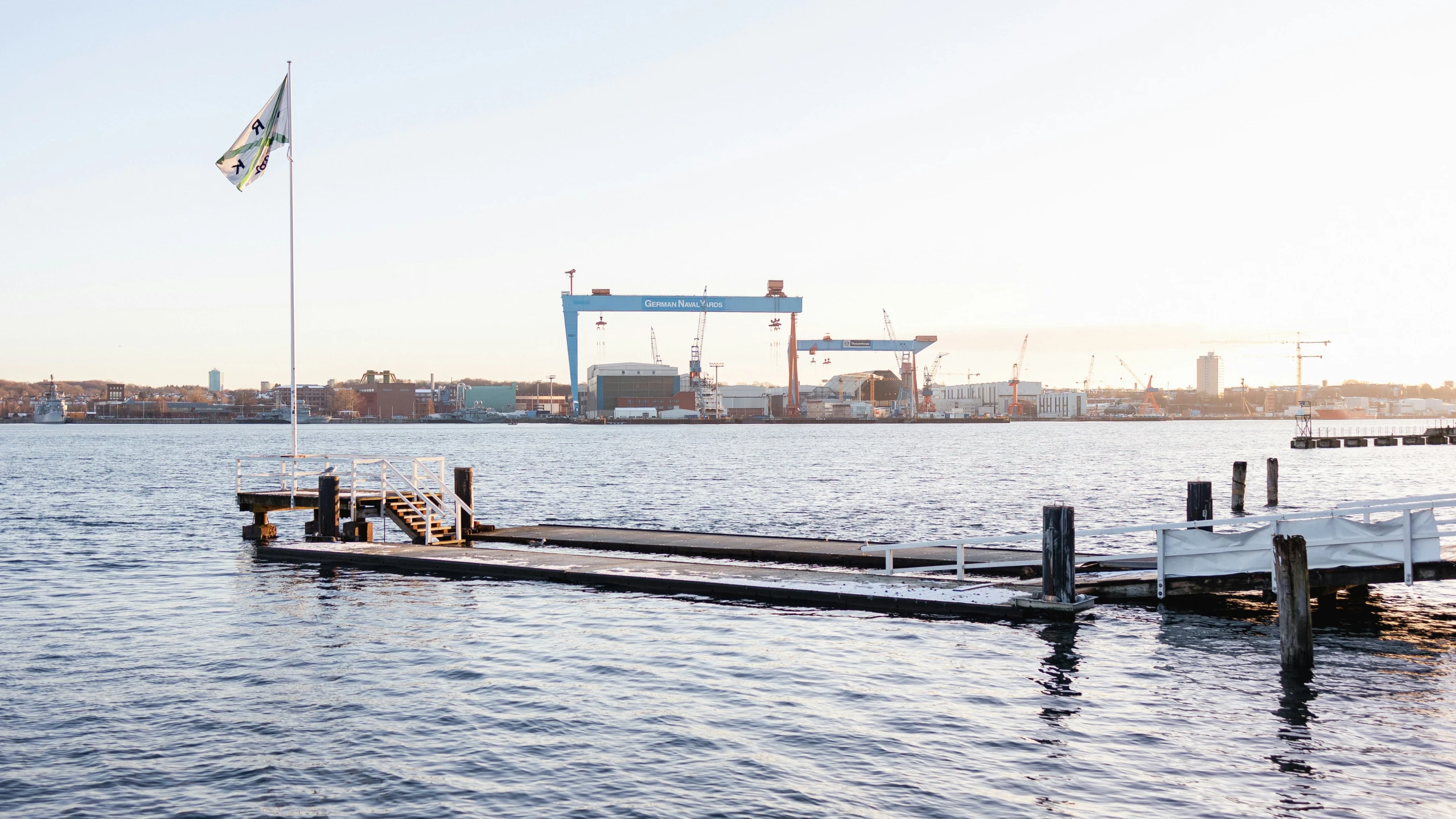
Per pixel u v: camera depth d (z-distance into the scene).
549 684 17.48
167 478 80.81
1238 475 52.56
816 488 69.81
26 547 36.69
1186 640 20.81
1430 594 25.59
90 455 132.12
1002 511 52.47
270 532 37.03
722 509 54.38
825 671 18.34
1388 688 17.27
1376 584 21.89
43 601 25.59
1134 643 20.53
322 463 97.69
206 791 12.64
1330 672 18.27
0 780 12.97
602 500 60.56
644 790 12.61
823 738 14.58
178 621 22.98
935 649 19.95
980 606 22.83
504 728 15.08
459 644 20.53
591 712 15.86
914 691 17.03
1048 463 106.00
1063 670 18.36
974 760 13.67
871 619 22.78
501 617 23.22
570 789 12.66
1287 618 18.16
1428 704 16.27
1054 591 22.56
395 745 14.31
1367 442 138.12
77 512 50.97
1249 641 20.67
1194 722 15.32
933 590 24.23
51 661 19.17
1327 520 22.16
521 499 61.59
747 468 96.88
